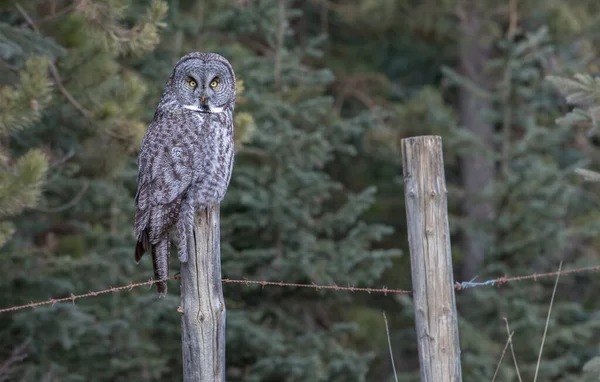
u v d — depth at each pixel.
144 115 14.38
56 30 11.23
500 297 17.03
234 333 14.56
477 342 16.53
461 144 18.02
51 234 15.41
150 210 8.19
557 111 18.78
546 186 16.97
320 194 15.27
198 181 8.40
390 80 24.19
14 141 12.92
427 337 7.56
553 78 9.34
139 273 15.04
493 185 17.59
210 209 7.61
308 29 22.08
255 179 15.05
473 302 17.53
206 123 8.66
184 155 8.38
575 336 17.23
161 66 15.57
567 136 17.72
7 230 9.35
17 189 9.08
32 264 13.73
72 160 12.17
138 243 8.19
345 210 15.61
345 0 21.20
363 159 20.78
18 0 11.34
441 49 22.22
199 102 8.71
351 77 21.50
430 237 7.52
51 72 11.14
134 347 14.63
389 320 20.17
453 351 7.55
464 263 20.17
